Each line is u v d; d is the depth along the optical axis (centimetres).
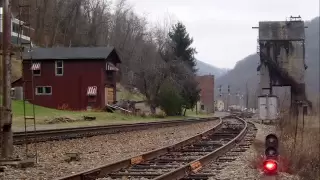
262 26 6306
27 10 1733
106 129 2711
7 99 1449
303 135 1980
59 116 3672
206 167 1220
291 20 6319
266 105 5022
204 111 10394
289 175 1104
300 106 5494
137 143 2069
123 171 1127
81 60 5541
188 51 8169
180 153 1584
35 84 5547
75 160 1407
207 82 11300
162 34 11900
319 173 1166
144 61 7431
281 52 6175
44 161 1382
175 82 6394
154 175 1045
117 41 10306
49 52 5638
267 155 740
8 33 1467
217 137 2473
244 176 1042
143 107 7188
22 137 1920
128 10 11225
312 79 19950
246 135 2561
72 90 5531
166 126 3662
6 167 1214
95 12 9831
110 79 5834
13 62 5872
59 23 8856
